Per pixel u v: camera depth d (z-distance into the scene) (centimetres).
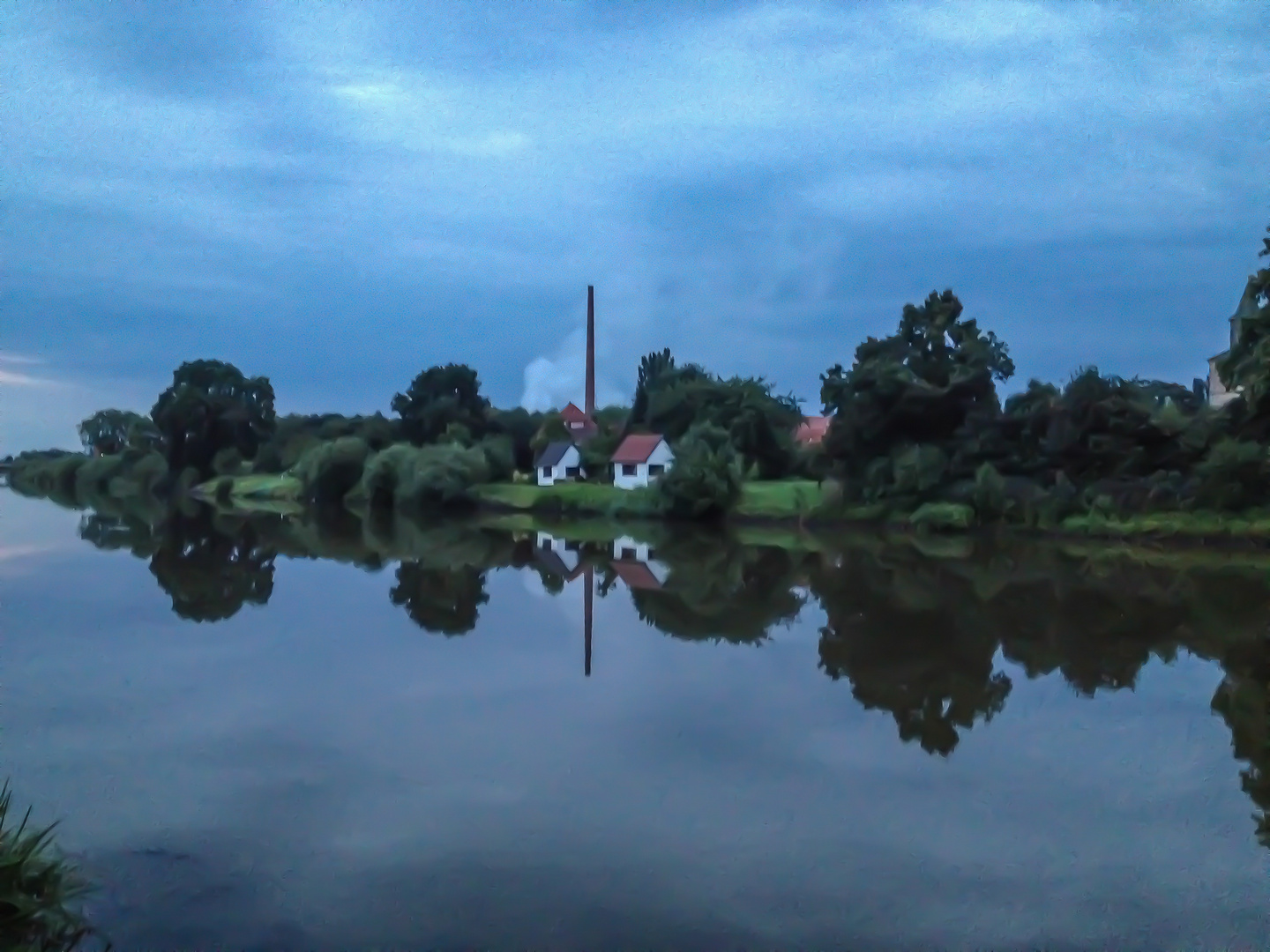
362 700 1678
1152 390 5419
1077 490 4991
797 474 7644
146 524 5475
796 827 1145
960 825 1162
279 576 3353
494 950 846
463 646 2169
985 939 888
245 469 9138
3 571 3319
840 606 2848
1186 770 1372
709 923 908
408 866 1015
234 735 1459
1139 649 2233
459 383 10425
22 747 1378
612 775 1316
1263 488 4516
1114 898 970
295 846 1056
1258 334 4584
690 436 6412
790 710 1672
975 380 5553
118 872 982
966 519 5019
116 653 2008
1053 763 1392
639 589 3195
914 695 1794
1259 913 940
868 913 944
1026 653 2178
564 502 6775
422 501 7050
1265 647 2262
